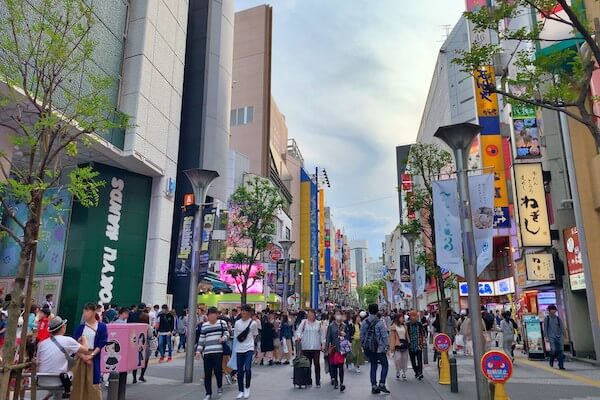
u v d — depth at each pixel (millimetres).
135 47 22281
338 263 112188
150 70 22859
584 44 13750
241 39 57875
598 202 15461
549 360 16297
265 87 55188
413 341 12703
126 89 21891
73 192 7555
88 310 7109
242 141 53781
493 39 31812
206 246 16297
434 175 19328
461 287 34938
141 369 11656
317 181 71000
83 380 6590
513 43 22188
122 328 8531
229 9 34719
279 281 28953
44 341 6496
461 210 8945
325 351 10914
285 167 65500
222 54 33375
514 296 28578
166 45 24609
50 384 6316
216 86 32500
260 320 17281
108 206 22375
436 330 22406
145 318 11750
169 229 24734
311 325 11516
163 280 24047
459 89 43844
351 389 10836
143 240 23609
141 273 23297
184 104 31891
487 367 6262
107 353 8289
